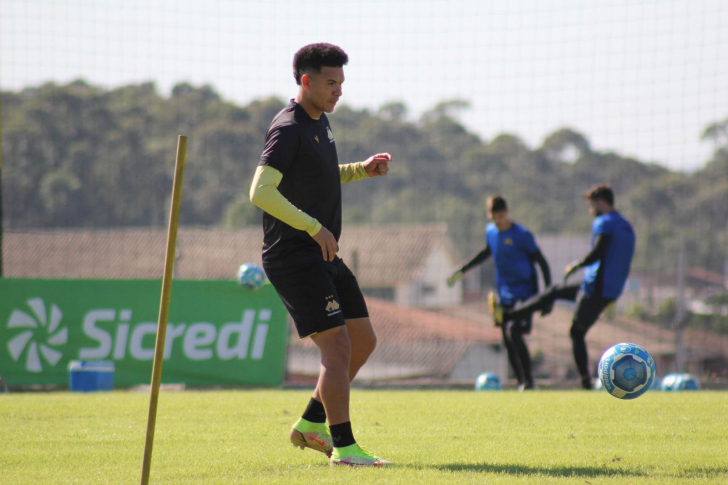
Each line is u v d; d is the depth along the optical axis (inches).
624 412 813.2
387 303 5027.1
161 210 6481.3
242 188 6609.3
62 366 1493.6
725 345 4089.6
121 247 5546.3
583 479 477.4
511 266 1391.5
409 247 6569.9
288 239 557.6
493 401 940.6
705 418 767.7
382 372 4052.7
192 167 6619.1
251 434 684.7
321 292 553.9
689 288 5831.7
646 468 518.0
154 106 6697.8
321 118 583.5
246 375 1510.8
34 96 6146.7
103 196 6240.2
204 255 5772.6
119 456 575.5
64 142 6181.1
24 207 5930.1
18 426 733.9
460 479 477.7
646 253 7194.9
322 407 586.6
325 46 561.9
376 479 480.4
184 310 1517.0
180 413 824.9
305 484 468.1
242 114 6658.5
